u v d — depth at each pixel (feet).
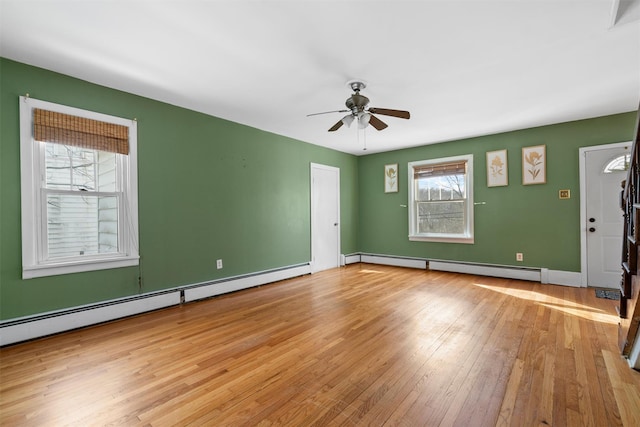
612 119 13.09
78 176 9.53
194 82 9.78
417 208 19.06
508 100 11.42
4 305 8.14
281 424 5.00
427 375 6.44
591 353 7.32
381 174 20.48
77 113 9.33
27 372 6.70
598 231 13.46
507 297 12.21
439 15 6.54
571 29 7.06
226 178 13.57
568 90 10.55
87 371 6.73
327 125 14.51
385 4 6.16
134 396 5.79
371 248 21.06
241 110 12.42
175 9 6.25
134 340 8.38
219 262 13.24
